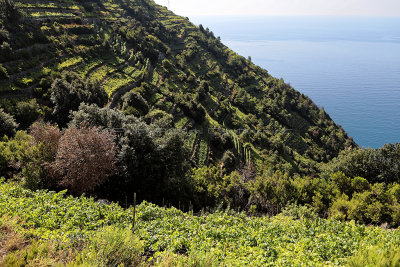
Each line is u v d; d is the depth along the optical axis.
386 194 25.12
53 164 26.53
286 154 103.88
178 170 34.75
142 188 31.86
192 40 159.12
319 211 26.75
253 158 85.19
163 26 149.62
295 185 31.05
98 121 37.53
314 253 10.66
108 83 69.88
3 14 64.50
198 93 95.94
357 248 10.94
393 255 8.48
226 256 10.69
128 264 9.23
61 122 50.91
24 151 30.41
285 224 16.05
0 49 55.72
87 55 77.06
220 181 36.50
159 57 110.12
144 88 75.69
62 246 9.94
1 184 21.20
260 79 162.88
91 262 8.27
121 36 104.00
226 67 154.88
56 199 17.92
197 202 32.16
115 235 9.59
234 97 128.25
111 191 30.25
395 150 31.08
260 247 11.69
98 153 26.88
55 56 67.81
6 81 51.28
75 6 101.19
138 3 163.75
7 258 8.35
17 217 12.21
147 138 33.69
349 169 33.84
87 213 15.47
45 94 53.84
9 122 40.09
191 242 12.16
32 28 70.06
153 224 14.73
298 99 157.12
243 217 18.53
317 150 125.25
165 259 9.26
